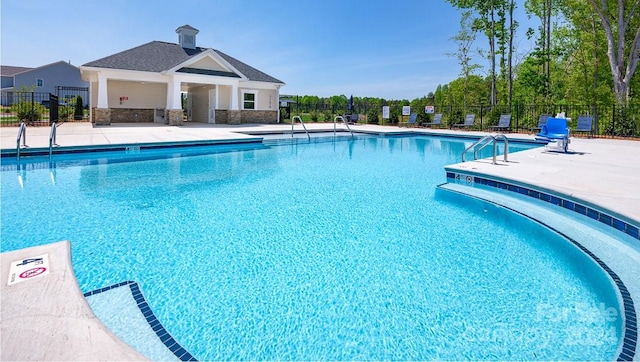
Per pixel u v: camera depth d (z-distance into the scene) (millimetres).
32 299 2404
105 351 1959
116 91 21984
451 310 3062
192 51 24562
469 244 4559
